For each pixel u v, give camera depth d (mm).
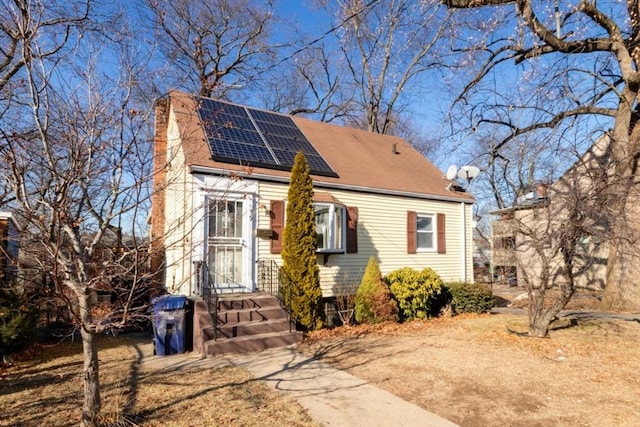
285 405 4688
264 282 9836
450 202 14281
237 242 9625
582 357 6797
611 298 12227
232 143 10430
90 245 3971
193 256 8383
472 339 8289
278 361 6723
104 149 3902
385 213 12492
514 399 4906
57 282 3438
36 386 5402
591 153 12258
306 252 9211
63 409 4520
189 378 5730
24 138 3711
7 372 6156
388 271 12305
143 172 4191
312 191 9500
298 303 9031
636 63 11078
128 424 4086
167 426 4062
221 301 8172
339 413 4480
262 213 10047
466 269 14438
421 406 4695
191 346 7812
